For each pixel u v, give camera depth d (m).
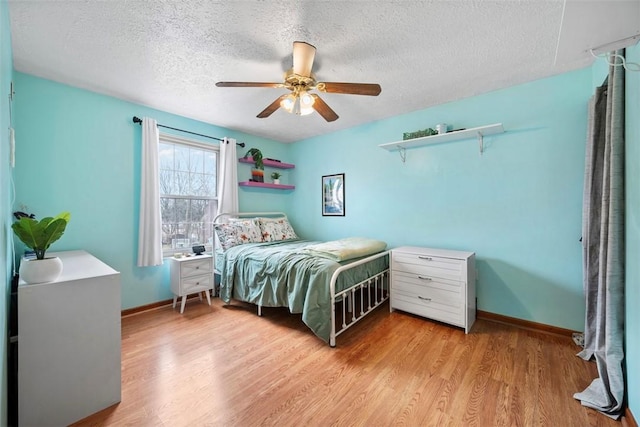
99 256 2.58
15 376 1.38
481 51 1.91
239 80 2.31
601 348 1.61
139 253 2.75
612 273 1.45
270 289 2.54
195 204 3.36
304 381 1.69
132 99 2.70
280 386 1.65
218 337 2.27
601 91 1.77
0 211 0.99
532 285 2.40
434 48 1.87
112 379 1.50
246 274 2.77
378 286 3.16
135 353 2.02
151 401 1.53
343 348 2.09
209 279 3.03
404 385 1.65
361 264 2.49
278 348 2.09
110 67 2.11
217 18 1.57
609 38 1.17
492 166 2.58
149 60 2.01
